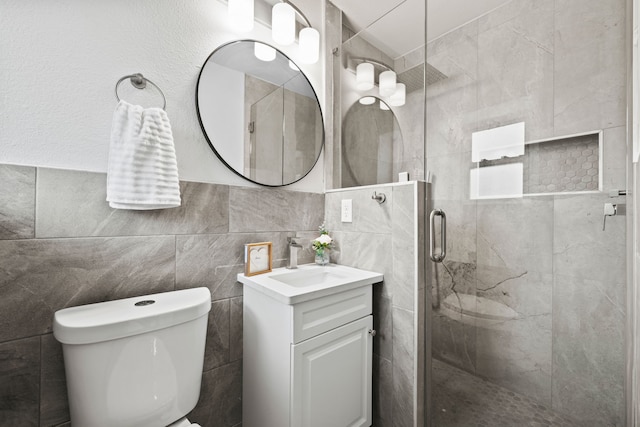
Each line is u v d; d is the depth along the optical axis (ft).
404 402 3.81
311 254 4.99
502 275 3.56
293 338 2.97
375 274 4.13
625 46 2.81
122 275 3.01
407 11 4.89
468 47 4.00
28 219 2.51
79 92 2.81
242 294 3.99
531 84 3.44
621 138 2.82
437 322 3.85
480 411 3.61
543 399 3.30
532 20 3.49
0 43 2.44
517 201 3.48
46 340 2.58
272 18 4.33
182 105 3.55
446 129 4.10
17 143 2.48
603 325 2.94
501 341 3.55
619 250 2.83
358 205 4.58
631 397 2.65
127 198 2.83
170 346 2.65
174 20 3.50
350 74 5.66
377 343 4.24
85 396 2.25
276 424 3.20
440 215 3.99
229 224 3.90
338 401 3.48
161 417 2.59
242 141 4.10
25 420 2.47
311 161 5.07
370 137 5.44
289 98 4.76
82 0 2.85
